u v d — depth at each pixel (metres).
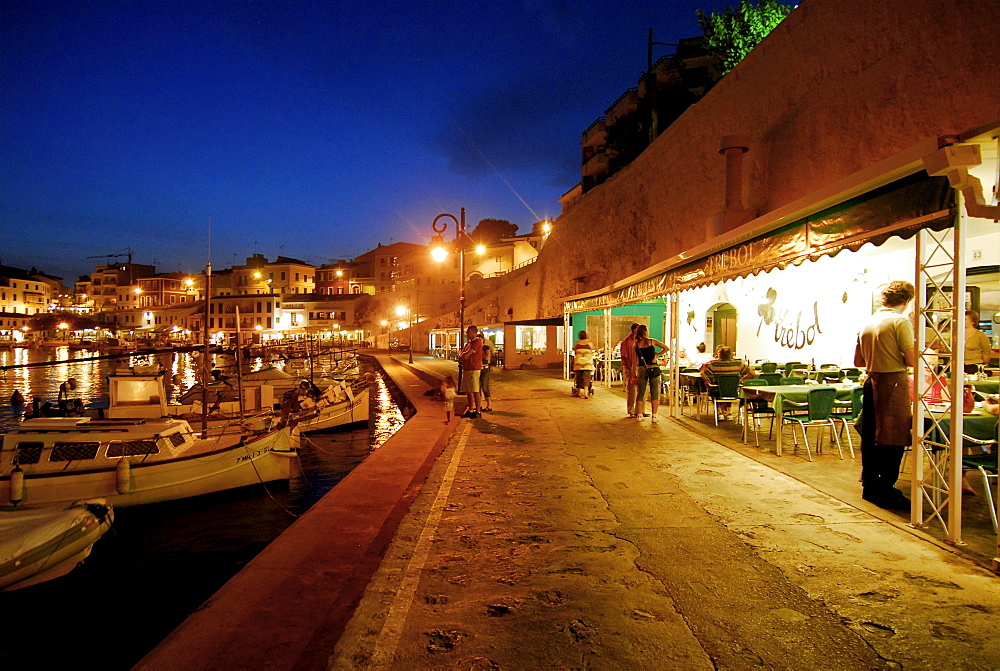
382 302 77.62
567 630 3.36
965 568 4.10
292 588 4.38
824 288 12.36
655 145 22.41
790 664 2.96
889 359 5.23
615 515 5.47
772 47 14.85
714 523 5.16
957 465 4.46
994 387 6.38
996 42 8.30
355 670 3.01
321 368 42.44
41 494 9.83
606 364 18.86
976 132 3.76
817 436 8.83
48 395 34.22
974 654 3.02
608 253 26.94
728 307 16.95
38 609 6.90
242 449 11.77
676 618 3.46
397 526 5.69
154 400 13.60
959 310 4.37
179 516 10.53
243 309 85.69
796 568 4.14
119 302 108.56
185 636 3.61
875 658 2.99
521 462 7.86
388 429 19.77
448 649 3.19
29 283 117.12
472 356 12.46
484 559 4.48
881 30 10.89
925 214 4.40
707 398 11.90
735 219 14.32
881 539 4.68
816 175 12.56
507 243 61.41
